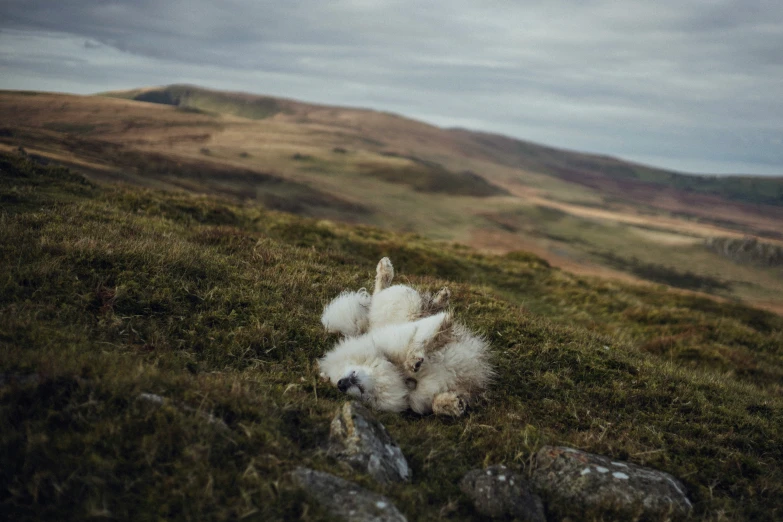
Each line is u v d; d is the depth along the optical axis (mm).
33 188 11766
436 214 177000
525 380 6293
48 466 2871
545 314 13688
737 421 6070
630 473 4121
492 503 3654
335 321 6344
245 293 6883
